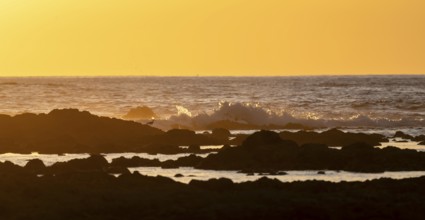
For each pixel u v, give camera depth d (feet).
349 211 149.48
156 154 241.76
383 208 150.10
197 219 144.36
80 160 201.77
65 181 165.89
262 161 206.59
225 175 192.44
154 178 170.50
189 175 192.95
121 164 210.18
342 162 204.85
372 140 273.95
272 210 148.15
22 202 150.71
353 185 168.86
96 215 146.30
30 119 279.28
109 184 165.37
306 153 208.13
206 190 162.09
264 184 166.61
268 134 218.79
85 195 155.84
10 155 239.71
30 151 248.93
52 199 152.87
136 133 279.28
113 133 276.21
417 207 151.64
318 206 149.48
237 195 157.07
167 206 150.30
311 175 192.03
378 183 169.37
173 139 268.82
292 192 161.27
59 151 248.52
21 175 169.37
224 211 147.23
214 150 249.55
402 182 169.48
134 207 149.79
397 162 205.77
